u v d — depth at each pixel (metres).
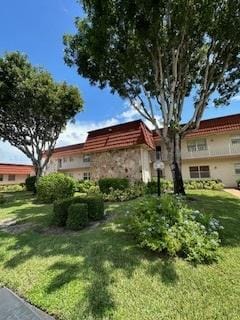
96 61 11.89
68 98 19.75
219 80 11.82
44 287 4.29
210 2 9.45
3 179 38.28
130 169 21.19
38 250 5.86
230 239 6.20
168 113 11.97
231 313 3.55
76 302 3.83
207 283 4.27
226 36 10.48
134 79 13.12
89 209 8.24
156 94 13.11
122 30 10.30
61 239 6.52
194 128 12.16
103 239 6.26
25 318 3.48
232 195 15.59
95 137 24.11
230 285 4.21
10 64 17.62
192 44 11.38
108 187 15.69
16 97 17.98
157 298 3.90
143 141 20.25
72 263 5.05
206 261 4.96
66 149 34.19
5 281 4.59
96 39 10.22
